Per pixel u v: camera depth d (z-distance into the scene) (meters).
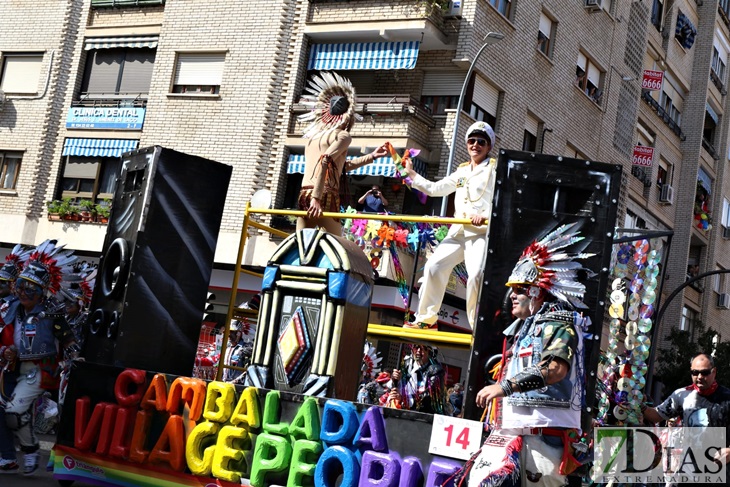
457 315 21.45
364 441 6.14
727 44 43.69
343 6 24.59
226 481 6.80
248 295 24.14
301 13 25.23
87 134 27.95
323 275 7.12
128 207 8.45
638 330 7.55
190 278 8.56
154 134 26.78
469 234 7.79
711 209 43.12
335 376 6.96
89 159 28.11
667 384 34.88
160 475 7.25
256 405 6.73
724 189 44.00
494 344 6.06
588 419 5.75
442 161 23.81
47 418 11.75
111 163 27.89
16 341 8.23
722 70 43.75
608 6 31.92
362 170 23.33
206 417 6.97
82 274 8.91
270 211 8.41
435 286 7.95
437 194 8.15
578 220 6.13
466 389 5.99
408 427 6.00
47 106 28.50
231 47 26.14
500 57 25.20
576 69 29.72
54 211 27.72
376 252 10.28
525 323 5.42
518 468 5.16
